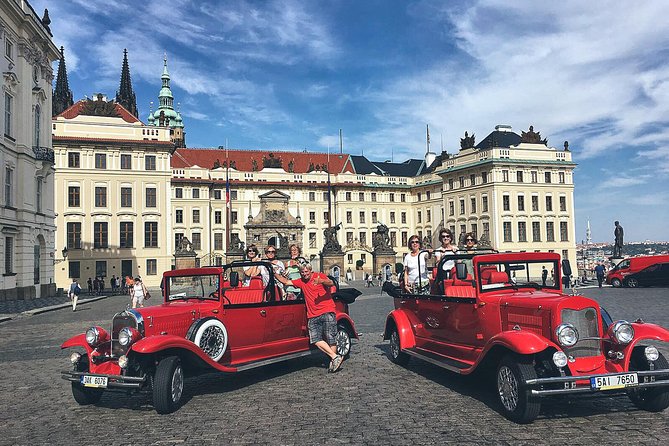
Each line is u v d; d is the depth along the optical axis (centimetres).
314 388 970
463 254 988
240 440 686
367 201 9612
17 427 773
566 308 748
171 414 820
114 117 6831
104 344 882
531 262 945
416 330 1130
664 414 763
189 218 8338
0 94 3675
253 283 1100
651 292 3247
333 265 6519
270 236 8212
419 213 9806
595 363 753
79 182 6594
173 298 1064
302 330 1155
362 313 2409
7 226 3725
